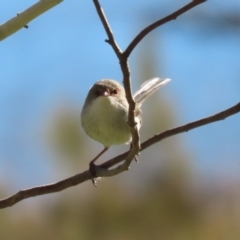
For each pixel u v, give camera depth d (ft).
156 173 44.16
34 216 43.50
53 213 43.29
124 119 32.63
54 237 42.68
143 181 43.88
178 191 43.86
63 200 43.37
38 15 26.45
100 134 33.09
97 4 21.22
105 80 34.37
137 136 24.56
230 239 43.60
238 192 45.09
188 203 43.96
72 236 42.60
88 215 42.96
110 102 32.45
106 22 21.38
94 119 32.68
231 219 44.24
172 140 44.91
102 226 42.80
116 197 43.21
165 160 44.47
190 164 44.75
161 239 42.75
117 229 42.73
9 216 43.34
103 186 43.37
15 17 26.37
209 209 44.39
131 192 43.52
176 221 43.29
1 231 42.83
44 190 28.60
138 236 42.55
